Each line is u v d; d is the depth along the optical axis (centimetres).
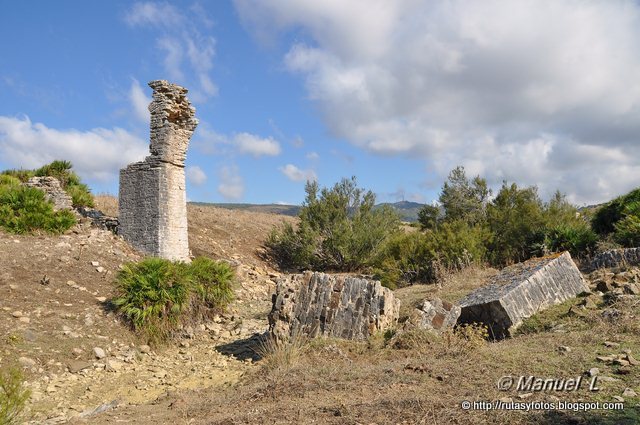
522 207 1923
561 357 645
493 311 956
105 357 1017
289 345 883
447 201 2366
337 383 641
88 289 1274
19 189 1692
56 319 1092
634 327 739
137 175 1738
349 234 2352
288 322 1009
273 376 725
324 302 998
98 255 1498
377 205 2583
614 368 573
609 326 768
